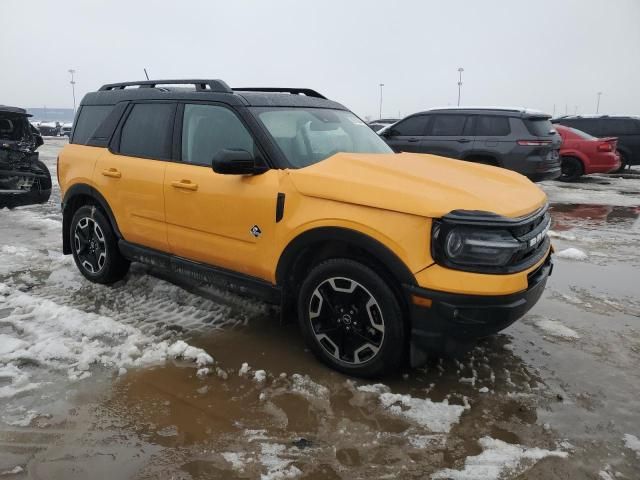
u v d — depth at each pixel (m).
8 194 8.15
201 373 3.26
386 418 2.85
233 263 3.70
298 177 3.31
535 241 3.16
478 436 2.72
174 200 3.93
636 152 16.05
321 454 2.55
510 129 10.19
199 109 3.98
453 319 2.87
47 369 3.27
